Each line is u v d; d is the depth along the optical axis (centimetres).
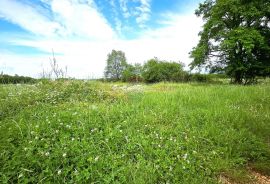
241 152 462
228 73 2828
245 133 539
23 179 318
